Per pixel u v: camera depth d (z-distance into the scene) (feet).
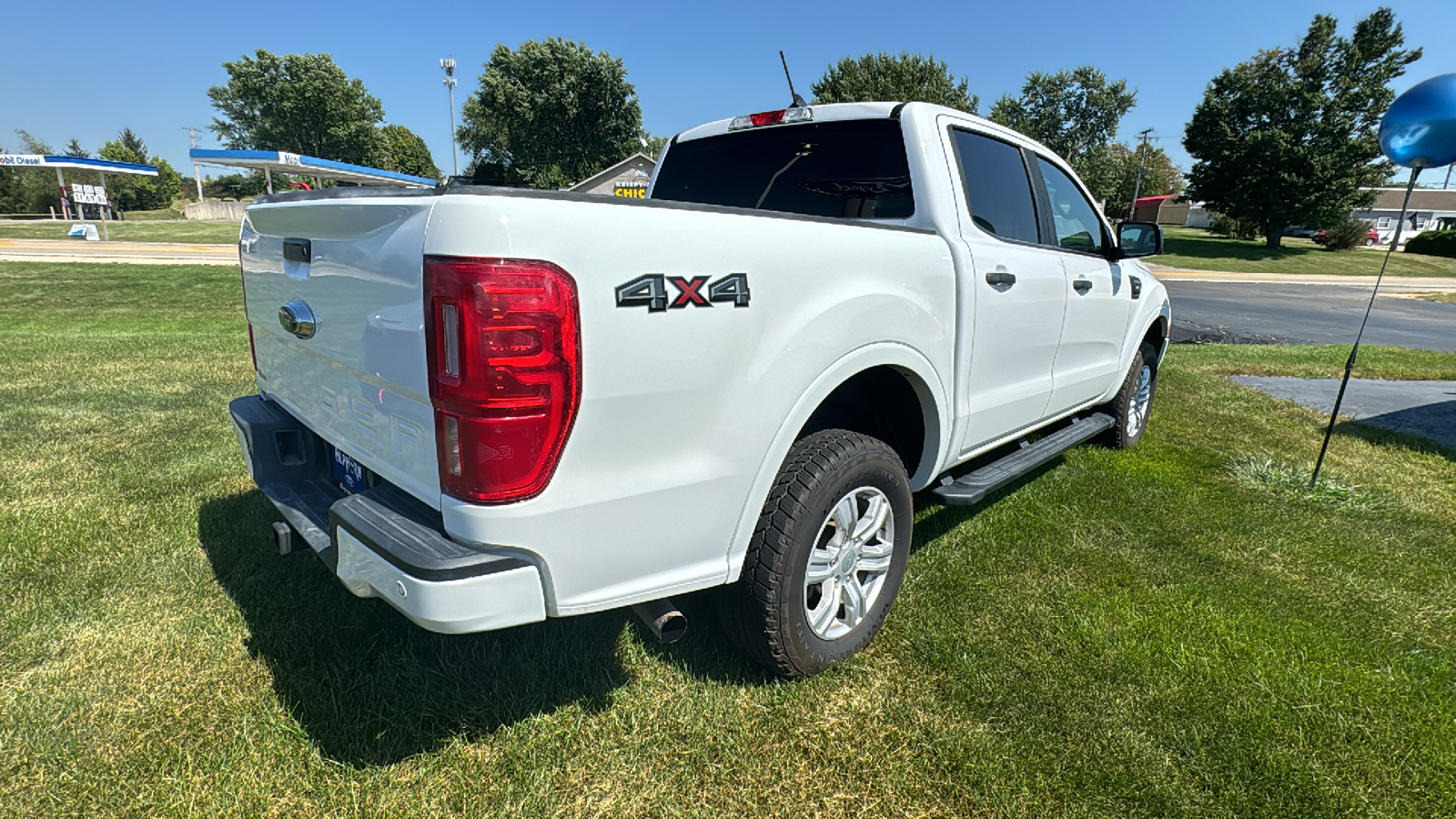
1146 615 9.23
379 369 5.92
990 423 10.14
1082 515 12.37
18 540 10.38
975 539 11.37
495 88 197.98
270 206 7.70
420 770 6.52
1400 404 21.21
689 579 6.45
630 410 5.61
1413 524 12.34
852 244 7.23
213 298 40.63
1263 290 75.61
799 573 7.16
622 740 6.92
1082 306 12.01
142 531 10.80
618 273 5.35
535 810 6.15
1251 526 12.05
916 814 6.21
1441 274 114.73
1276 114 124.26
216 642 8.21
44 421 15.85
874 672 8.00
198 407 17.22
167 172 246.68
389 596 5.47
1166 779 6.61
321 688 7.52
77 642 8.19
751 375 6.35
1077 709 7.45
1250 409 20.26
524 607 5.48
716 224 6.02
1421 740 7.16
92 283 44.78
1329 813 6.32
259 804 6.14
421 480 5.76
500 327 4.94
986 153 10.28
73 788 6.25
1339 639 8.82
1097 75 198.39
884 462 7.86
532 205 5.03
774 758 6.76
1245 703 7.61
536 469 5.25
